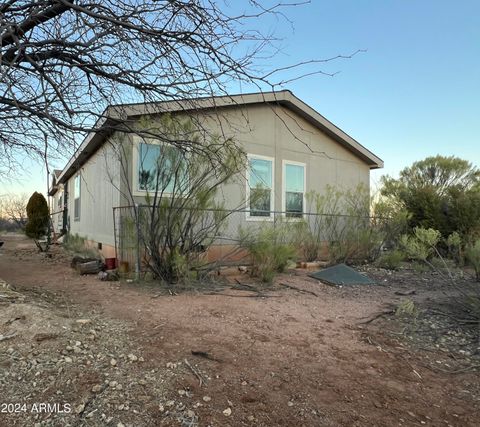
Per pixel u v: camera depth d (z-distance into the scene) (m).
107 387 2.36
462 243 8.35
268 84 3.07
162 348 3.10
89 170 9.98
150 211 5.91
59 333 3.09
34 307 3.54
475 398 2.65
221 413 2.21
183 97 3.38
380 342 3.68
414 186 11.44
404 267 8.76
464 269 8.23
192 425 2.06
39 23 2.89
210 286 5.82
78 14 2.76
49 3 2.68
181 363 2.83
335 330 3.95
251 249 6.83
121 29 2.75
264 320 4.12
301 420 2.21
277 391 2.53
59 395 2.24
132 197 6.10
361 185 9.70
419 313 4.73
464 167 13.80
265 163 9.02
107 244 8.00
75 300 4.57
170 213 5.72
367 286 6.58
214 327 3.75
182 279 5.78
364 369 3.01
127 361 2.77
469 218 9.34
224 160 5.60
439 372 3.06
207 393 2.42
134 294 5.04
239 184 7.94
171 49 2.92
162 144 5.37
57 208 18.23
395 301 5.46
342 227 9.05
